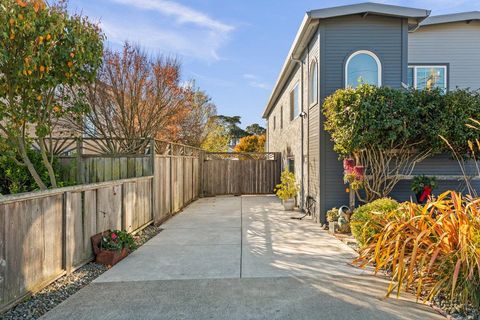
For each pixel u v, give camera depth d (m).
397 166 7.12
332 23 7.51
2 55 3.76
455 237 3.27
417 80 9.16
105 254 4.64
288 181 10.09
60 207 4.04
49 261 3.80
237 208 10.30
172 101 11.59
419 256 3.38
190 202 11.55
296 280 4.04
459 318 3.03
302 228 7.23
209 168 13.87
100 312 3.23
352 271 4.35
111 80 10.21
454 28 9.19
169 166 8.79
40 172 7.08
